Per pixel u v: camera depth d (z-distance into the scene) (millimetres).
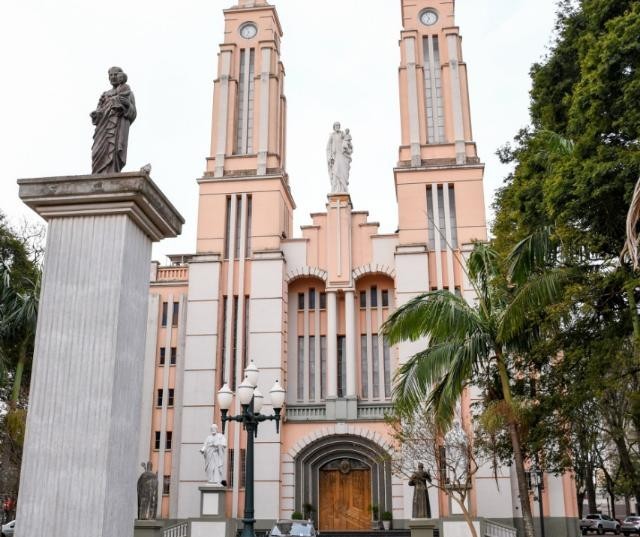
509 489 29641
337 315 34844
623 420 26203
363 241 35312
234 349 33875
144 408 34875
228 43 38312
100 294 8039
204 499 26719
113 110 9070
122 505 7789
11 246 28016
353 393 33031
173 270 37562
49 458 7570
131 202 8234
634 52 13430
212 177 35875
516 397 17906
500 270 16750
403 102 36219
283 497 31891
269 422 32250
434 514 29734
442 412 15609
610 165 13086
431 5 37812
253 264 34406
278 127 38031
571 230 14633
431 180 34656
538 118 19812
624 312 15727
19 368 24016
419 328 15516
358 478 33062
